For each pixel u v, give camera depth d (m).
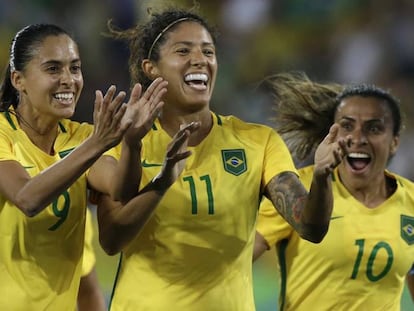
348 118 16.91
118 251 14.18
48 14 43.19
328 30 45.91
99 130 12.75
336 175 16.98
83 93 41.56
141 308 14.62
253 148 15.10
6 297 14.67
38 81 14.48
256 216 15.09
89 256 17.17
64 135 15.24
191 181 14.60
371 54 44.56
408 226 16.73
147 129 12.91
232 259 14.80
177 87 14.63
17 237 14.66
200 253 14.59
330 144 13.12
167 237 14.55
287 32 45.91
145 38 14.98
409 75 44.31
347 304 16.31
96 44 42.31
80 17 42.88
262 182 15.07
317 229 13.62
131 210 13.55
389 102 17.05
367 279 16.36
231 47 45.22
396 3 45.91
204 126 15.07
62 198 14.61
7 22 43.16
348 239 16.33
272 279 32.50
